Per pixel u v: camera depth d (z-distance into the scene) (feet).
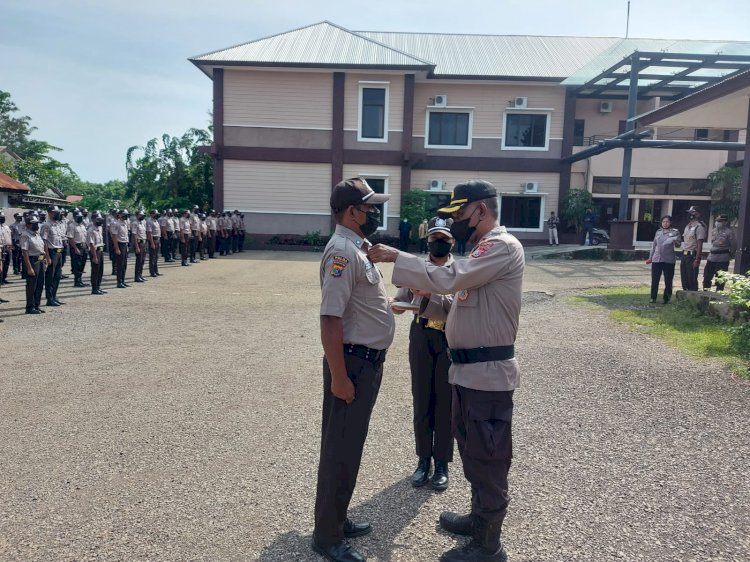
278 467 12.66
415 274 9.08
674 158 83.20
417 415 11.94
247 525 10.35
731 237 35.01
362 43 82.28
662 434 14.46
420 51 88.89
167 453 13.33
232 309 32.99
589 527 10.28
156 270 49.70
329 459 9.35
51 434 14.42
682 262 35.09
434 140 82.12
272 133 78.33
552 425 15.08
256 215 79.56
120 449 13.53
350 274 9.12
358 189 9.39
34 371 20.02
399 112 78.13
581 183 84.38
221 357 22.09
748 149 31.32
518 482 11.98
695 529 10.23
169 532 10.07
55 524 10.30
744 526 10.32
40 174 140.56
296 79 77.51
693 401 16.75
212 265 58.85
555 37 95.86
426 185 81.82
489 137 81.51
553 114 81.20
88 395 17.43
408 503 11.27
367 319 9.52
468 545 9.49
